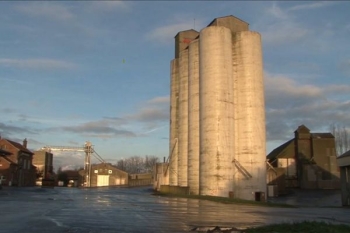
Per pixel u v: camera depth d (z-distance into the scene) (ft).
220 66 151.53
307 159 258.98
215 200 118.73
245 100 156.46
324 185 249.96
